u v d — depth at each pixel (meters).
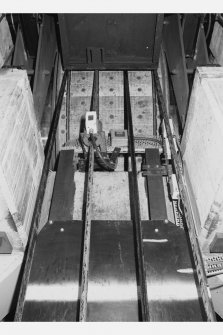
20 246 2.05
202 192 2.04
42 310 1.71
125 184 2.52
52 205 2.25
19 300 1.51
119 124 3.25
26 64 3.68
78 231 2.03
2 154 1.63
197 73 2.09
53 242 1.98
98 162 2.49
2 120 1.71
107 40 3.09
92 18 2.91
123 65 3.28
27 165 2.11
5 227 1.93
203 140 2.01
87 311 1.71
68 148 2.68
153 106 3.29
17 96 1.89
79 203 2.40
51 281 1.81
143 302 1.47
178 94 3.13
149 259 1.90
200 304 1.73
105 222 2.08
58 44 3.70
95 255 1.91
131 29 3.00
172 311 1.71
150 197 2.30
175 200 2.33
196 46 3.67
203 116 1.99
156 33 3.00
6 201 1.76
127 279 1.82
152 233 2.02
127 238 2.00
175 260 1.90
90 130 2.32
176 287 1.79
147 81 3.47
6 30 3.45
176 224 2.21
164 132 2.59
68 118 3.28
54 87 3.39
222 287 2.02
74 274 1.83
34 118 2.30
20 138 1.95
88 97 3.40
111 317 1.69
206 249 2.13
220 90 1.88
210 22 3.51
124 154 2.89
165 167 2.48
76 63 3.27
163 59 3.57
